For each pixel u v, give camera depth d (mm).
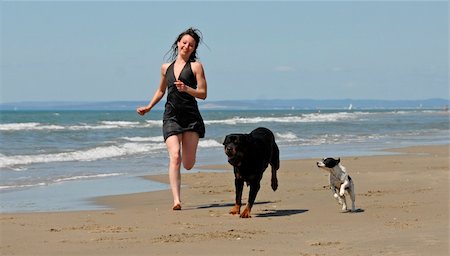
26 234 7992
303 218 9266
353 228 8281
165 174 16047
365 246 7000
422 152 23094
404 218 8969
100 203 11250
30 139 26531
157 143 26109
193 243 7348
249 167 9438
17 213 9977
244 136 9391
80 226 8641
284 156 21609
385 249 6805
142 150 23047
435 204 10289
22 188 13156
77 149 22172
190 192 12641
